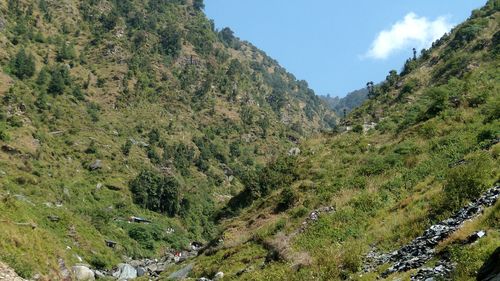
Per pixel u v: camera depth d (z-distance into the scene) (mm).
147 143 127062
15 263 28078
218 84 176875
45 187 84000
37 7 169125
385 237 21188
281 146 156125
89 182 98188
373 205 28312
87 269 48531
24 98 113312
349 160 43781
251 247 33375
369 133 50812
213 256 36469
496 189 18281
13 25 150750
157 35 184125
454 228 16562
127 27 180000
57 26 167375
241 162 141250
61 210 73688
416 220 20812
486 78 46125
